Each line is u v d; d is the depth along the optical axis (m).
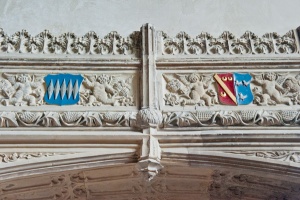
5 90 4.77
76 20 6.34
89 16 6.39
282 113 4.60
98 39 5.29
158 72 5.00
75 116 4.54
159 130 4.53
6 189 4.62
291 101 4.80
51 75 4.95
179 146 4.42
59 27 6.23
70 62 5.00
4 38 5.23
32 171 4.27
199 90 4.85
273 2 6.57
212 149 4.41
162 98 4.79
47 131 4.47
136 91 4.86
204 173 4.79
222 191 5.18
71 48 5.20
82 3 6.53
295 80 4.94
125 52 5.16
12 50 5.15
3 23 6.22
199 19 6.42
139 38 5.27
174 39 5.27
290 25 6.35
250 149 4.40
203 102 4.77
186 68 5.02
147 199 5.39
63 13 6.41
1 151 4.32
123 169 4.69
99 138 4.41
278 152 4.38
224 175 4.78
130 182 5.00
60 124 4.52
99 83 4.89
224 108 4.74
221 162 4.37
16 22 6.26
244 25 6.34
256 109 4.72
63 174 4.49
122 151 4.38
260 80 4.96
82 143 4.41
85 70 5.01
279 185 4.82
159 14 6.45
